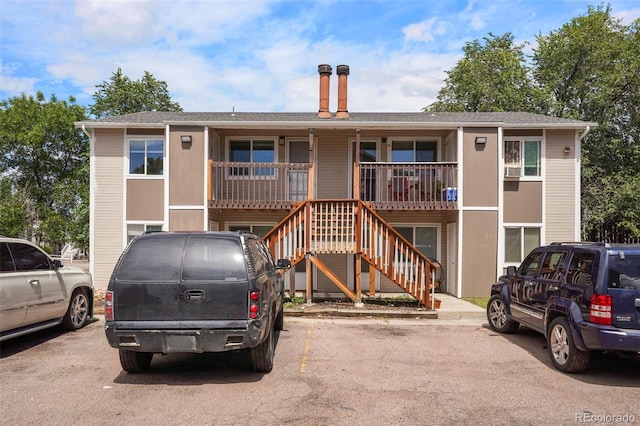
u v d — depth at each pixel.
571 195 13.27
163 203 13.35
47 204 25.47
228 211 14.24
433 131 14.18
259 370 5.66
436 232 14.22
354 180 12.57
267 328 5.45
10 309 6.38
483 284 12.67
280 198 13.85
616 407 4.56
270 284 6.03
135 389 5.03
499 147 12.80
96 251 13.41
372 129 13.37
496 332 8.22
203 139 12.84
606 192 17.48
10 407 4.50
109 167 13.46
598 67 21.08
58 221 23.64
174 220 12.77
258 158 14.36
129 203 13.37
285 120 13.24
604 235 17.59
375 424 4.11
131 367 5.49
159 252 5.20
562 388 5.14
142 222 13.36
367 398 4.78
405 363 6.14
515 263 13.19
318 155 14.37
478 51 27.50
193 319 5.04
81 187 24.02
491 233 12.74
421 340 7.54
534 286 6.83
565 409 4.50
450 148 13.74
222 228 14.27
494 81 23.70
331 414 4.34
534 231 13.27
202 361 6.18
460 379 5.45
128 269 5.14
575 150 13.30
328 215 10.79
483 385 5.23
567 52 21.73
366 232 10.58
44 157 26.06
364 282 13.94
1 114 25.69
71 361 6.15
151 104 29.38
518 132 13.30
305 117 14.66
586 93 21.12
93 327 8.43
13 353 6.56
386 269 10.40
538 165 13.32
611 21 22.11
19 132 25.52
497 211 12.77
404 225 14.24
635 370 5.84
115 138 13.48
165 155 13.13
